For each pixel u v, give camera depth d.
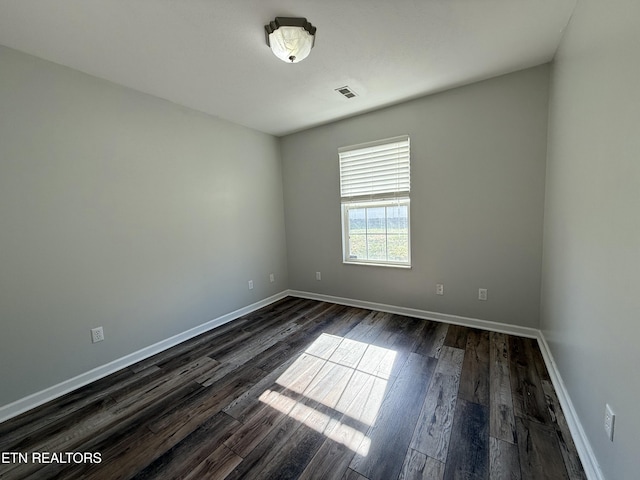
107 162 2.29
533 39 1.94
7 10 1.47
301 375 2.16
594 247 1.28
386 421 1.65
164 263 2.71
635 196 0.93
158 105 2.64
